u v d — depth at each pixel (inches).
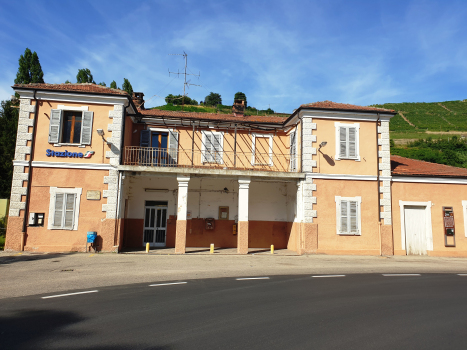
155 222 677.9
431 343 197.6
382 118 624.7
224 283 344.8
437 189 628.1
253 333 206.5
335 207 599.2
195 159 683.4
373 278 387.9
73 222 542.6
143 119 663.1
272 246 603.5
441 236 616.7
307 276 391.2
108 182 555.2
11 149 855.1
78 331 205.5
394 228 609.6
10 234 528.7
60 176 548.1
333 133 614.2
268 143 714.2
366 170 613.0
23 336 196.5
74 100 562.3
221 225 693.3
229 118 722.2
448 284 361.4
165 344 187.3
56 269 400.2
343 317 241.0
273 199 706.2
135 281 346.3
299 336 203.2
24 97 552.4
